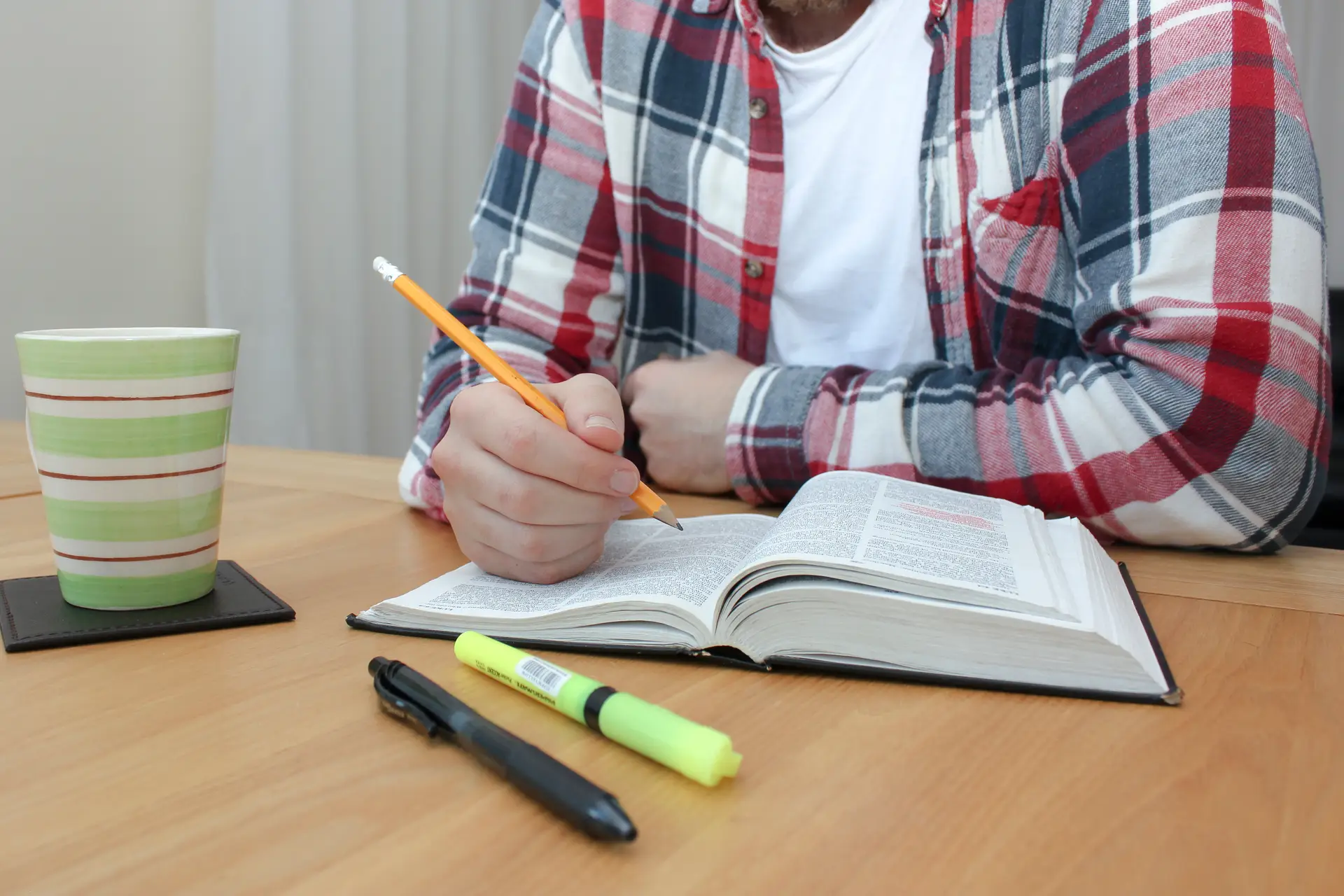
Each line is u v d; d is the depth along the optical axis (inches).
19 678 16.2
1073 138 29.5
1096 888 10.4
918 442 28.1
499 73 91.1
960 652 16.2
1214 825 11.7
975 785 12.8
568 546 21.0
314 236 70.9
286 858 10.9
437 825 11.7
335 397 73.3
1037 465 26.9
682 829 11.7
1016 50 31.6
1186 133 26.3
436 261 86.0
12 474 34.9
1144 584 22.9
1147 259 26.7
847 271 37.5
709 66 37.7
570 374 35.7
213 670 16.8
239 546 25.4
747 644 17.0
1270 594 22.1
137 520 18.8
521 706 15.4
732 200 38.1
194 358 18.9
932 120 34.5
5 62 53.1
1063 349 32.5
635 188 38.5
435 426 29.6
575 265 37.3
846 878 10.6
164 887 10.3
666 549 23.4
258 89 63.3
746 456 30.0
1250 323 25.0
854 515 20.2
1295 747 13.9
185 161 62.1
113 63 57.8
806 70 37.6
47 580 21.2
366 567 23.4
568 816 11.4
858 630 16.6
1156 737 14.3
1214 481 25.2
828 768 13.3
